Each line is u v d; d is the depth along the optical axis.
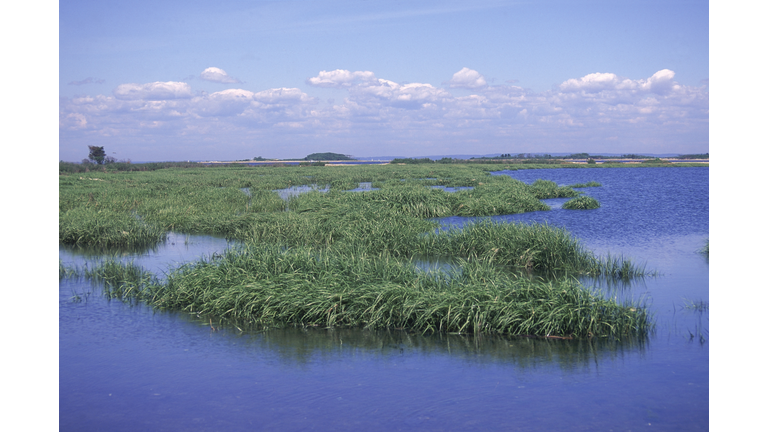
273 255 10.77
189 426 5.38
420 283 9.11
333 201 21.50
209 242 16.61
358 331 8.24
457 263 12.80
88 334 8.25
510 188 27.05
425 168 68.25
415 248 14.13
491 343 7.57
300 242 15.44
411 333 8.09
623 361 6.85
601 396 5.88
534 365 6.77
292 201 25.31
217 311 9.25
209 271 10.23
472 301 8.26
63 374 6.71
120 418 5.55
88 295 10.52
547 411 5.55
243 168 74.88
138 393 6.15
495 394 5.96
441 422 5.36
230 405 5.82
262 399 5.95
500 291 8.41
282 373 6.66
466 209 21.47
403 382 6.32
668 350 7.21
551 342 7.58
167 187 34.97
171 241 16.83
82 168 65.31
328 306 8.58
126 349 7.59
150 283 10.77
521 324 7.82
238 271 10.14
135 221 17.83
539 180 33.66
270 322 8.70
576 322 7.83
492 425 5.28
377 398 5.91
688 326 8.19
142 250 15.34
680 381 6.23
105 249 15.53
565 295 8.21
